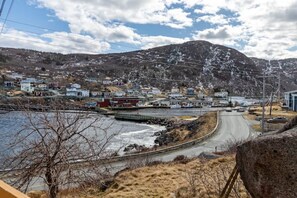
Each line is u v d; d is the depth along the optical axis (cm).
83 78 16825
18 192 257
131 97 13475
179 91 17475
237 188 688
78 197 880
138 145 4116
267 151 364
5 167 608
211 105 13062
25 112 699
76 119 627
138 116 8356
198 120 6197
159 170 1434
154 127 7094
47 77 12744
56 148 586
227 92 15875
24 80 10475
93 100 10681
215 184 902
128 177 1327
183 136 5112
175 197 924
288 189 350
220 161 1446
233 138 3738
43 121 637
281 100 10588
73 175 608
